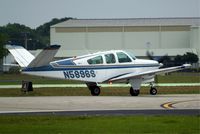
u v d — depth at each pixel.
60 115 54.06
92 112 56.78
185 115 52.94
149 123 47.22
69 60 86.44
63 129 44.16
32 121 49.59
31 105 65.38
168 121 48.25
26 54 93.69
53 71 85.62
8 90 104.25
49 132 42.62
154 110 58.34
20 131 43.22
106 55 88.00
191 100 72.25
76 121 49.16
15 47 93.69
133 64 89.00
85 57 87.19
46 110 59.38
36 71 85.31
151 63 89.88
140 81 88.69
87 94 94.44
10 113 56.47
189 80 164.38
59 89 109.19
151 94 90.50
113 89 111.25
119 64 88.19
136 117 51.47
